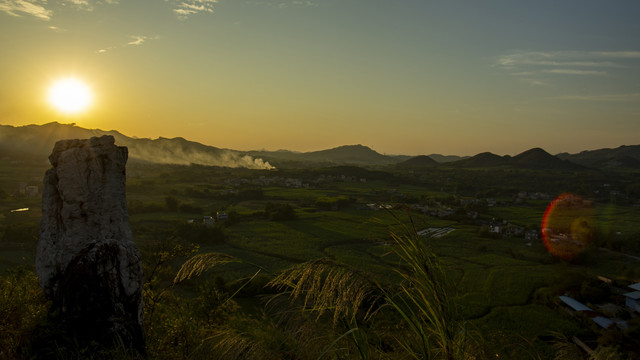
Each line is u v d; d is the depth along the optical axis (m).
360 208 119.38
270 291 22.92
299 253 68.00
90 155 6.58
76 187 6.39
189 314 9.03
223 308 9.93
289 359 4.22
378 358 3.49
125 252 6.31
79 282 5.89
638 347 23.03
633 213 130.12
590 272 59.72
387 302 3.31
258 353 4.35
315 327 4.25
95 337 5.78
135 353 5.77
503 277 55.62
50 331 5.54
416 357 3.37
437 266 3.44
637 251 74.75
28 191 117.06
